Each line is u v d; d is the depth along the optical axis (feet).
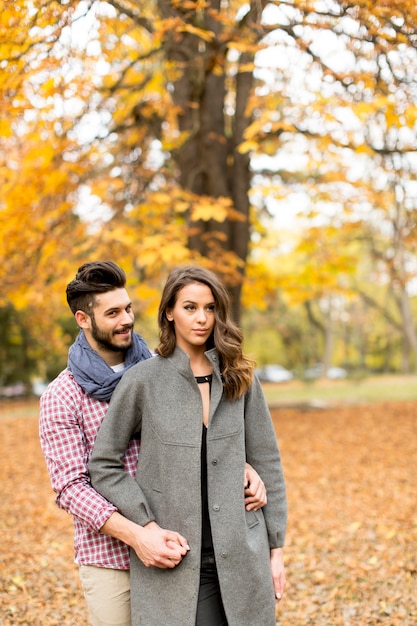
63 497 7.07
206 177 28.84
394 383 71.51
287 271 46.55
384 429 32.71
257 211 33.96
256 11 16.39
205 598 7.09
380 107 16.70
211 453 7.14
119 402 7.19
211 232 27.40
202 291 7.17
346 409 41.19
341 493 21.40
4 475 25.03
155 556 6.73
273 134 23.35
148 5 20.31
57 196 24.26
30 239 23.99
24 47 12.35
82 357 7.55
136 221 25.03
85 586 7.41
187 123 27.78
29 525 18.40
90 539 7.30
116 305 7.41
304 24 14.60
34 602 12.89
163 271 28.09
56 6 11.77
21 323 59.98
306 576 14.28
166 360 7.39
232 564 6.99
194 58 23.34
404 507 19.15
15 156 21.08
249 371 7.36
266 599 7.14
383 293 109.09
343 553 15.57
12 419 40.06
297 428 33.76
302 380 72.08
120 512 7.02
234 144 28.63
